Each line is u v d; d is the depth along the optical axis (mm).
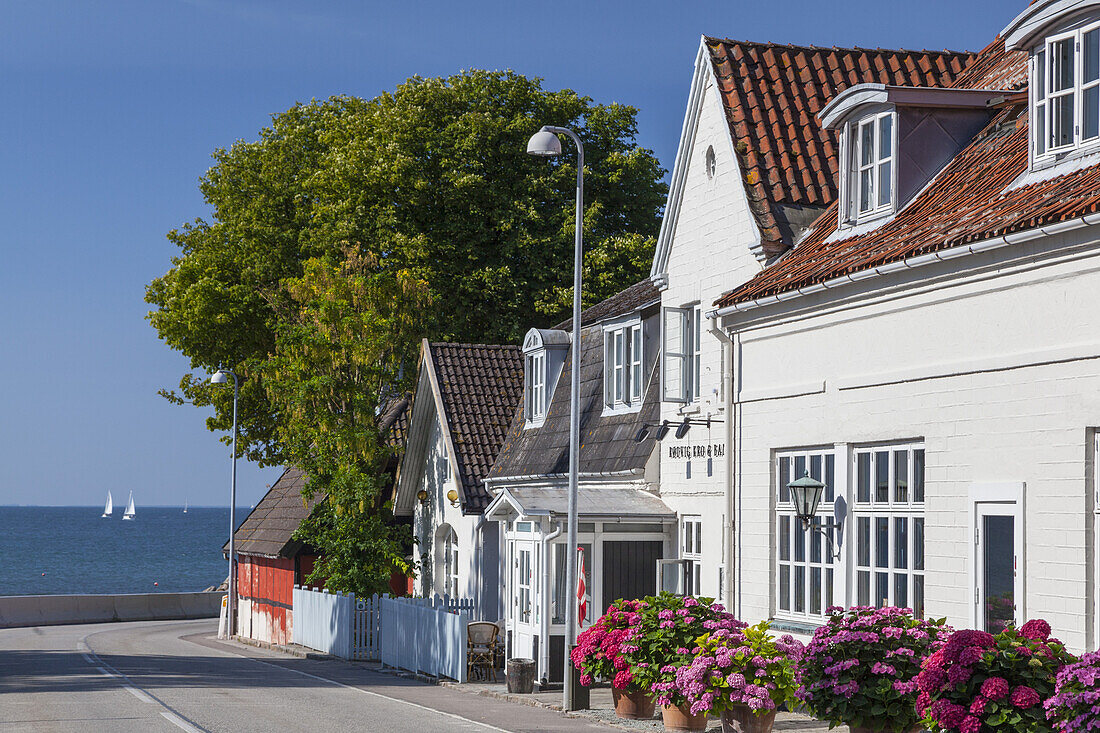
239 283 45688
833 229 18734
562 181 41625
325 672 27062
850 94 17859
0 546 181750
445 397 32625
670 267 22672
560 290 39906
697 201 21766
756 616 18266
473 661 24156
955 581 14242
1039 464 13078
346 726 16312
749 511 18562
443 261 40219
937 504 14586
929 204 16562
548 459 27422
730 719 15109
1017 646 10625
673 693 15812
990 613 13727
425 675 25516
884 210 17312
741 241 20219
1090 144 13812
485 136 40750
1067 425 12734
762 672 14852
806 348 17312
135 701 18984
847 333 16438
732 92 21188
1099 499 12367
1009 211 13742
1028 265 13320
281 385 33969
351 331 33094
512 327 40375
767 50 22094
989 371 13852
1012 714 10258
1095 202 12078
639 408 24438
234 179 46688
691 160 22078
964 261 14172
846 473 16328
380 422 39250
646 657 16812
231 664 28281
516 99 42031
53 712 17469
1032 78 14727
